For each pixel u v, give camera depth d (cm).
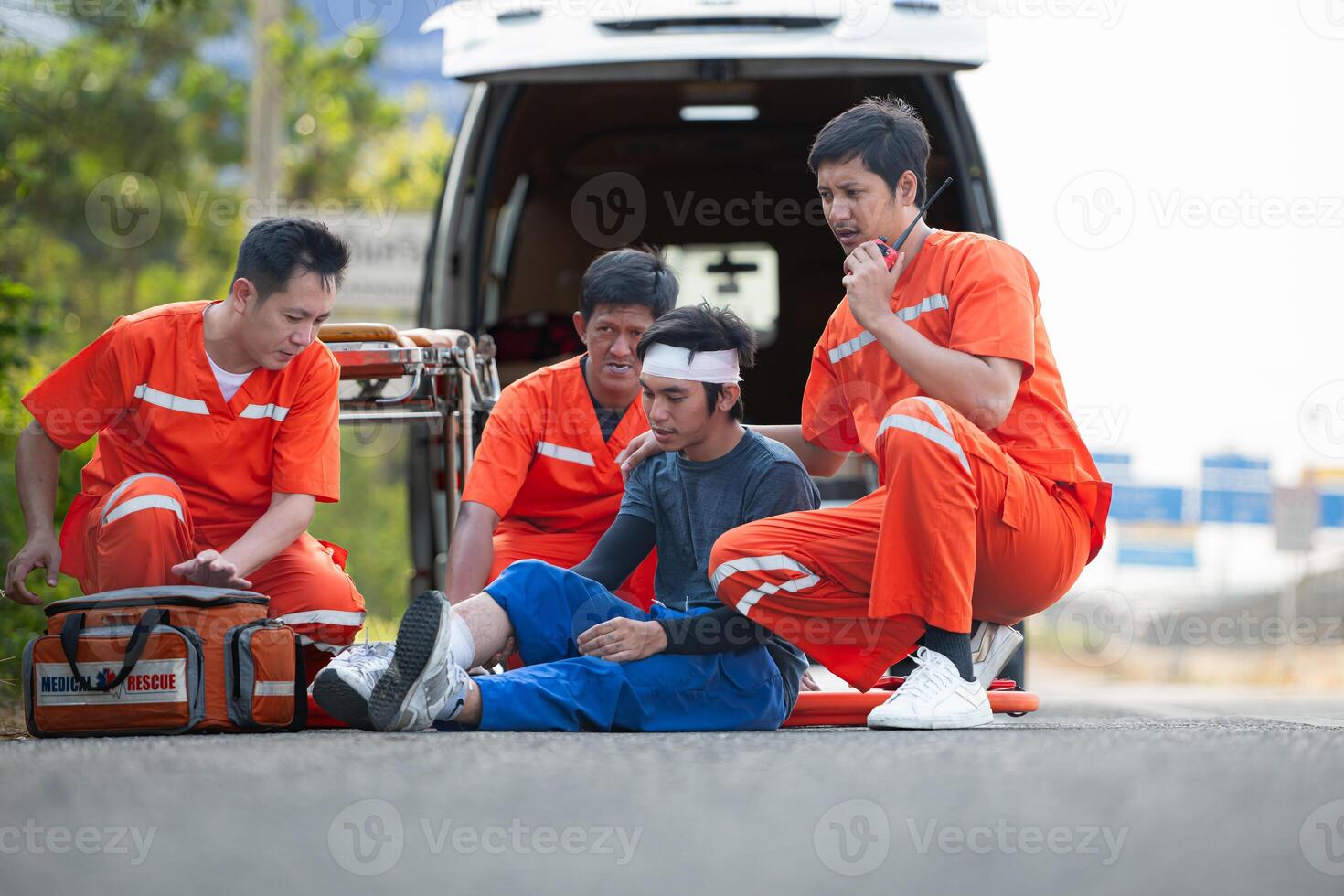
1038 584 797
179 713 728
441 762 562
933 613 753
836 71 1147
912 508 746
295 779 519
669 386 777
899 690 767
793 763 563
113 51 2688
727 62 1137
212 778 521
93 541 832
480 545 902
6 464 1357
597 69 1152
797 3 1125
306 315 820
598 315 904
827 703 832
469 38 1177
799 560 765
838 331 866
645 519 820
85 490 865
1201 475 2798
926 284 820
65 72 2528
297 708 768
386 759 571
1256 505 2811
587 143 1440
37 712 732
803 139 1437
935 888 385
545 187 1442
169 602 742
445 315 1266
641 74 1158
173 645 730
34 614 1236
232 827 443
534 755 585
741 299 1456
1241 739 666
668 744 639
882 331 783
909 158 821
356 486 3350
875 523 769
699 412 784
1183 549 2823
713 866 405
